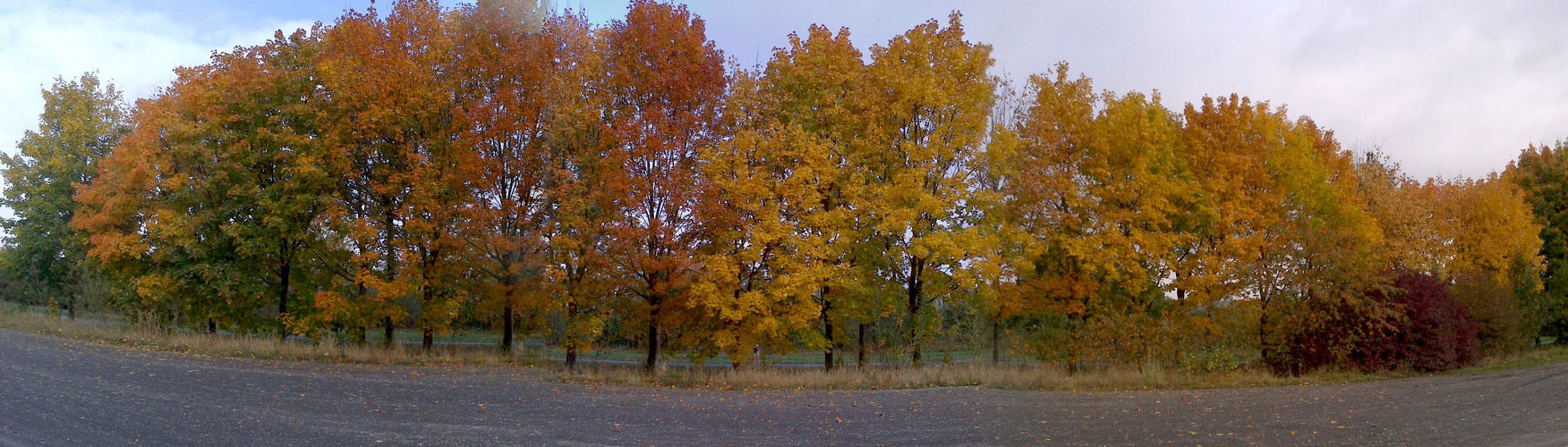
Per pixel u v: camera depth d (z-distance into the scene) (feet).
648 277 63.46
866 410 41.24
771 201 60.59
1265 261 66.08
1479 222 93.97
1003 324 78.79
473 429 33.17
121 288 73.77
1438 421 37.09
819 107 67.00
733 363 62.90
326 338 70.90
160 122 66.90
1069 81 67.82
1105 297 69.51
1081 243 62.69
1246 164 65.98
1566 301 99.45
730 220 60.29
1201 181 66.74
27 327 70.44
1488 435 33.14
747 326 61.98
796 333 67.31
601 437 32.27
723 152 60.70
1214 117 69.87
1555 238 111.65
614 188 59.72
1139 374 58.90
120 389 40.40
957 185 63.26
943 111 65.10
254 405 37.37
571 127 62.90
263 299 75.82
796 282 57.98
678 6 67.46
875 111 63.77
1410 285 71.51
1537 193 116.78
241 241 69.36
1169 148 65.51
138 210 71.92
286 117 72.79
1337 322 67.97
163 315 75.41
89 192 70.85
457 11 71.36
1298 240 66.90
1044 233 64.39
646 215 63.21
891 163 65.00
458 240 65.36
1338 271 66.13
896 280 66.54
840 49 67.26
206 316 73.05
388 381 49.26
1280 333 68.03
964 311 82.07
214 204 72.33
